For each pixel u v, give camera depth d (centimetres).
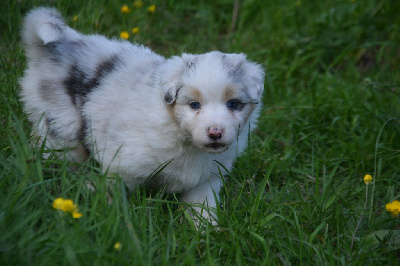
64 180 317
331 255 311
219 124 312
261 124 507
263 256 317
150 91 346
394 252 337
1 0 504
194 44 624
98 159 358
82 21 545
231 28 666
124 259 277
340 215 357
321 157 462
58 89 382
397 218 363
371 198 364
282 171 435
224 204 351
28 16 399
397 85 521
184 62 333
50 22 381
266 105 545
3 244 266
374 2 670
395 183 426
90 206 323
